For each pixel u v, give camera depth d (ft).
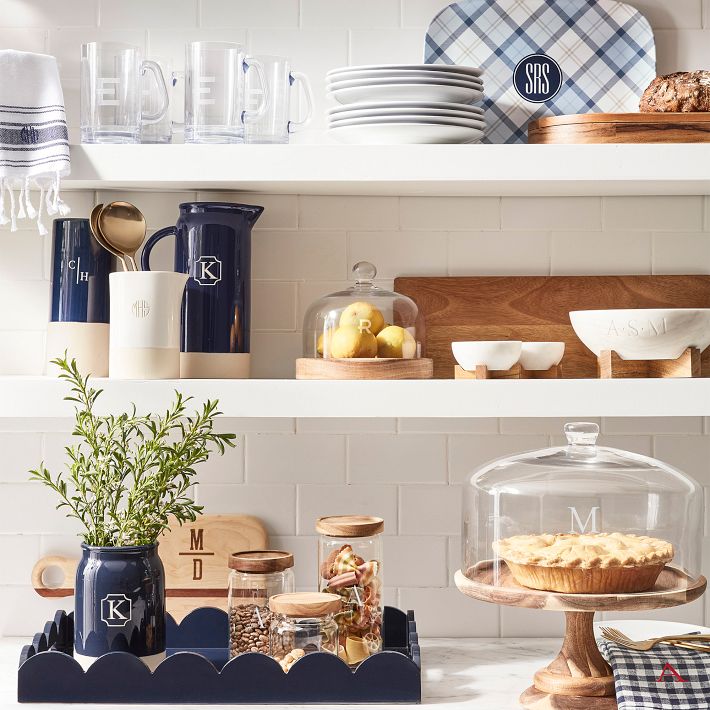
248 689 4.42
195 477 5.69
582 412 4.78
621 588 4.26
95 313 5.32
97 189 5.68
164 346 4.84
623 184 5.12
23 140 4.80
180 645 5.22
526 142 5.65
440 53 5.67
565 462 4.77
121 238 5.18
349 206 5.74
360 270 5.12
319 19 5.73
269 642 4.69
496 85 5.65
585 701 4.35
